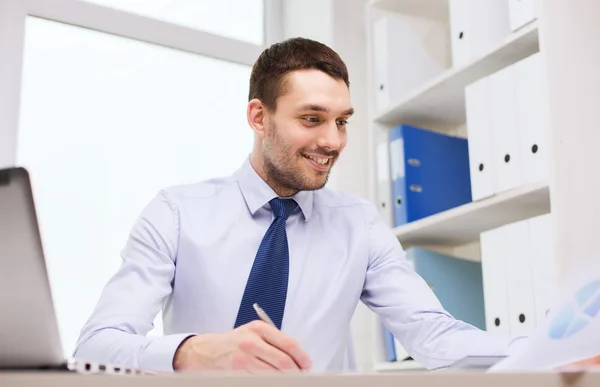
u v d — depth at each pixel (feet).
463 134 8.34
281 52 4.87
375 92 8.11
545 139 5.61
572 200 5.40
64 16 7.88
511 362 2.31
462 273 7.32
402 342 4.53
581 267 2.48
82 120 7.84
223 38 8.88
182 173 8.35
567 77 5.60
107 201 7.79
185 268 4.69
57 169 7.58
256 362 2.69
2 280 2.02
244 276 4.75
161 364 3.02
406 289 4.69
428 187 7.52
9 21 7.55
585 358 2.13
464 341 3.88
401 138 7.54
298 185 4.79
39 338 2.06
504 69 6.18
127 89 8.20
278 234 4.83
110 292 4.17
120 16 8.20
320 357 4.69
